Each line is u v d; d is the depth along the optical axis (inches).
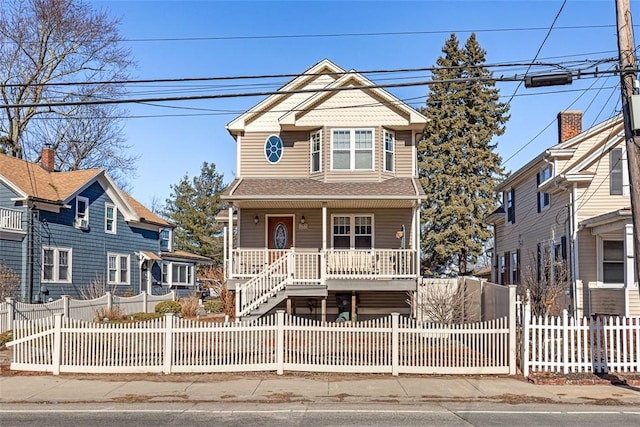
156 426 351.9
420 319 784.9
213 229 2256.4
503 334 523.8
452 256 1728.6
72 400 430.9
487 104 1768.0
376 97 915.4
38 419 371.9
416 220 841.5
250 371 528.7
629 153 456.4
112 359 529.3
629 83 461.7
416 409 400.8
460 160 1700.3
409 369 521.7
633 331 546.9
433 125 1743.4
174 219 2258.9
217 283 1460.4
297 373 524.7
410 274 826.8
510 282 1178.6
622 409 404.5
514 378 509.7
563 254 874.1
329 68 931.3
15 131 1461.6
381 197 828.0
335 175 906.1
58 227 1096.2
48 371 530.6
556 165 909.2
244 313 757.9
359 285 808.9
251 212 940.0
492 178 1728.6
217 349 529.7
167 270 1515.7
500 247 1284.4
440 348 524.7
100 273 1215.6
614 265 817.5
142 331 528.4
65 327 533.3
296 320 535.2
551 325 517.3
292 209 936.9
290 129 931.3
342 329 528.4
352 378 507.8
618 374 505.4
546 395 446.6
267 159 941.2
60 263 1099.3
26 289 1003.9
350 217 932.6
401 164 935.7
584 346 515.8
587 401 428.5
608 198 831.7
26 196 1013.2
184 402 424.8
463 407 408.5
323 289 784.9
